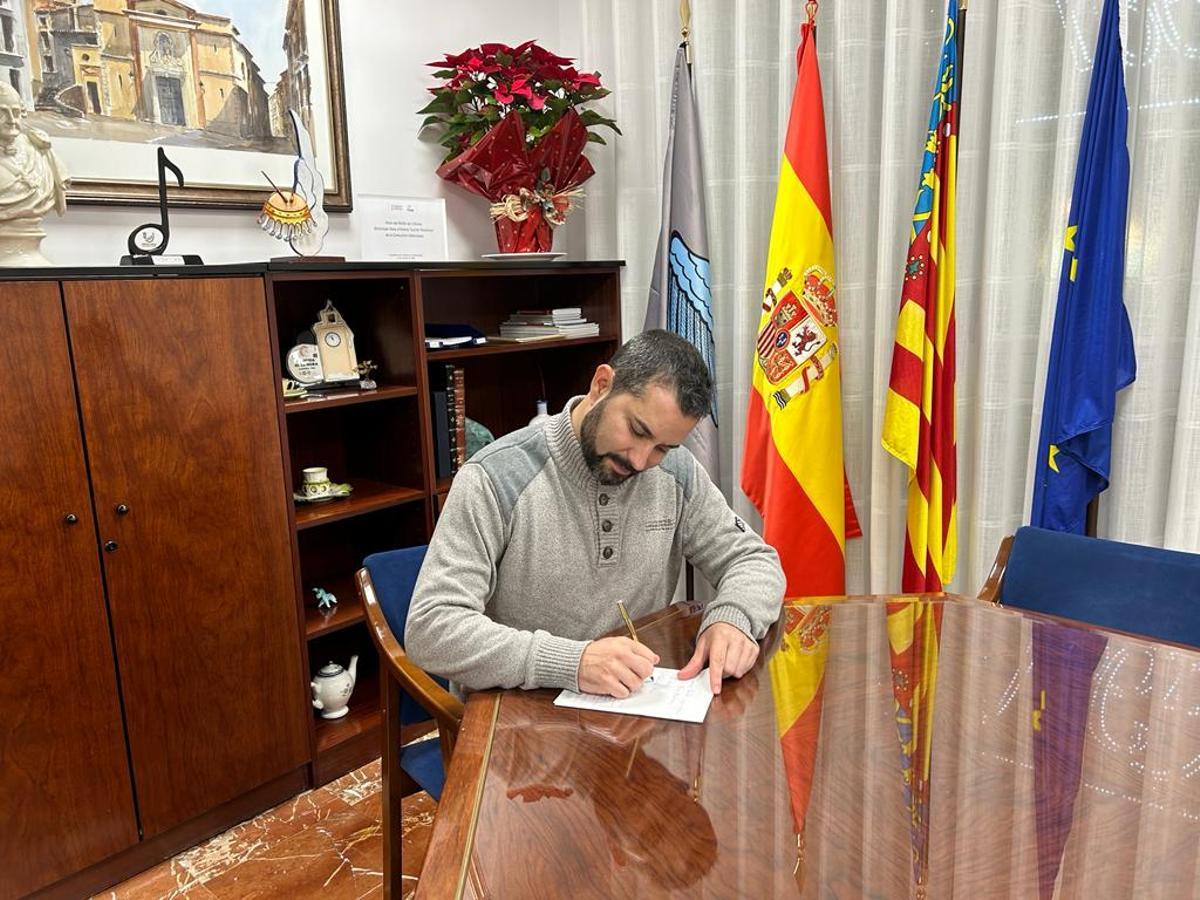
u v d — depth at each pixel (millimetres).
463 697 1537
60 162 1833
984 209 2291
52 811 1773
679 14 2725
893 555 2514
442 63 2609
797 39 2484
